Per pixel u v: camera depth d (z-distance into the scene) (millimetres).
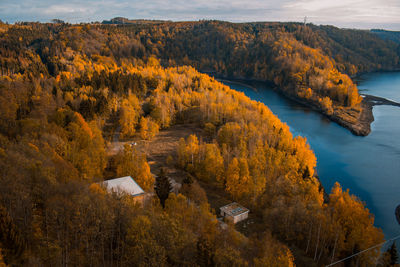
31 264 35625
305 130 180250
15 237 37094
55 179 53469
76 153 77938
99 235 42688
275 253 56250
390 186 114625
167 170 100000
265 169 97062
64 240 40406
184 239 44531
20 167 54000
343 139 163500
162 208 61031
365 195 109000
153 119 140875
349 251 69000
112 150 110938
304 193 88688
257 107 165750
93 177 72250
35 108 116875
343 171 126125
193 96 172500
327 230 68188
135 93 167500
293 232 70875
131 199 54125
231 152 106750
